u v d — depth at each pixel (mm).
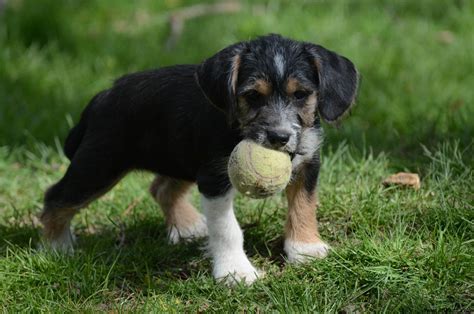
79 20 11336
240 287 5332
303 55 5387
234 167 4992
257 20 11016
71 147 6410
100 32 11148
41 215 6355
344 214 6211
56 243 6285
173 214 6539
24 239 6504
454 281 5145
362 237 5688
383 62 9773
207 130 5484
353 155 7402
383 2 11789
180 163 5844
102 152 5984
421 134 7855
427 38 10508
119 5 11930
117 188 7305
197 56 10297
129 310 5109
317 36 10508
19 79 9789
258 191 4961
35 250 6055
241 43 5418
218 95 5293
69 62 10320
